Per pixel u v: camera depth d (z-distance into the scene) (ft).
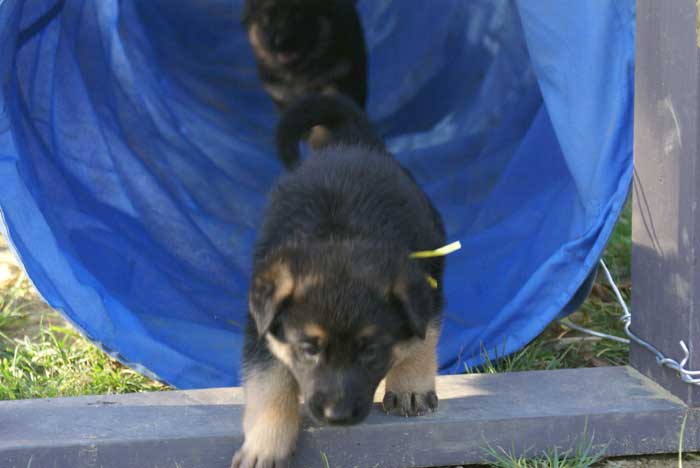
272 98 24.52
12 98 15.33
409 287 10.55
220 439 11.43
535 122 19.21
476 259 17.87
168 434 11.44
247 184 21.06
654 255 12.65
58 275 13.79
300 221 11.36
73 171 17.07
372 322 10.32
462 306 16.62
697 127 11.52
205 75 26.09
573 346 16.22
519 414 11.91
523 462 11.73
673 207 12.12
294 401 11.10
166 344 14.46
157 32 25.70
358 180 11.86
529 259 16.08
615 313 17.49
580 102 14.35
